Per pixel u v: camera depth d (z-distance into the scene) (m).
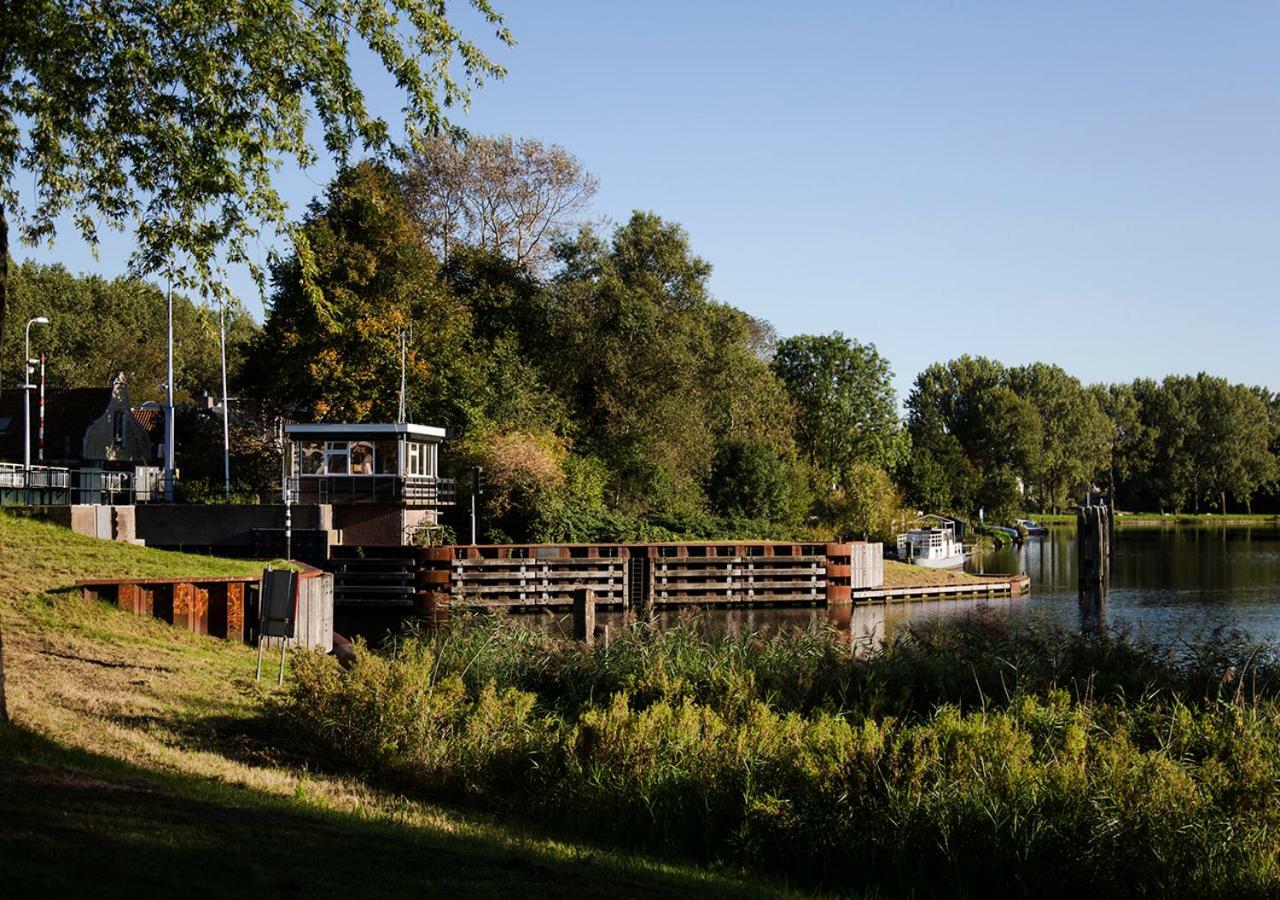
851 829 10.68
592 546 40.16
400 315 47.22
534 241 56.44
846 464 76.12
